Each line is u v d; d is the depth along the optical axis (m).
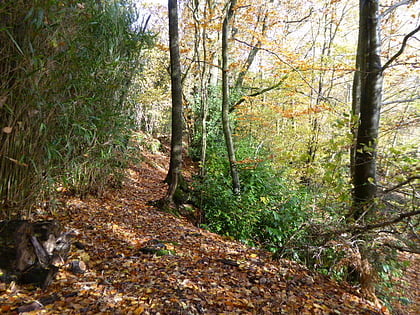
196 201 6.64
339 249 3.71
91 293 2.44
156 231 4.60
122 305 2.32
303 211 5.75
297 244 4.20
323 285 3.47
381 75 4.11
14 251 2.37
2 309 2.04
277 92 10.91
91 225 4.12
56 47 2.86
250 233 6.13
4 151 2.70
